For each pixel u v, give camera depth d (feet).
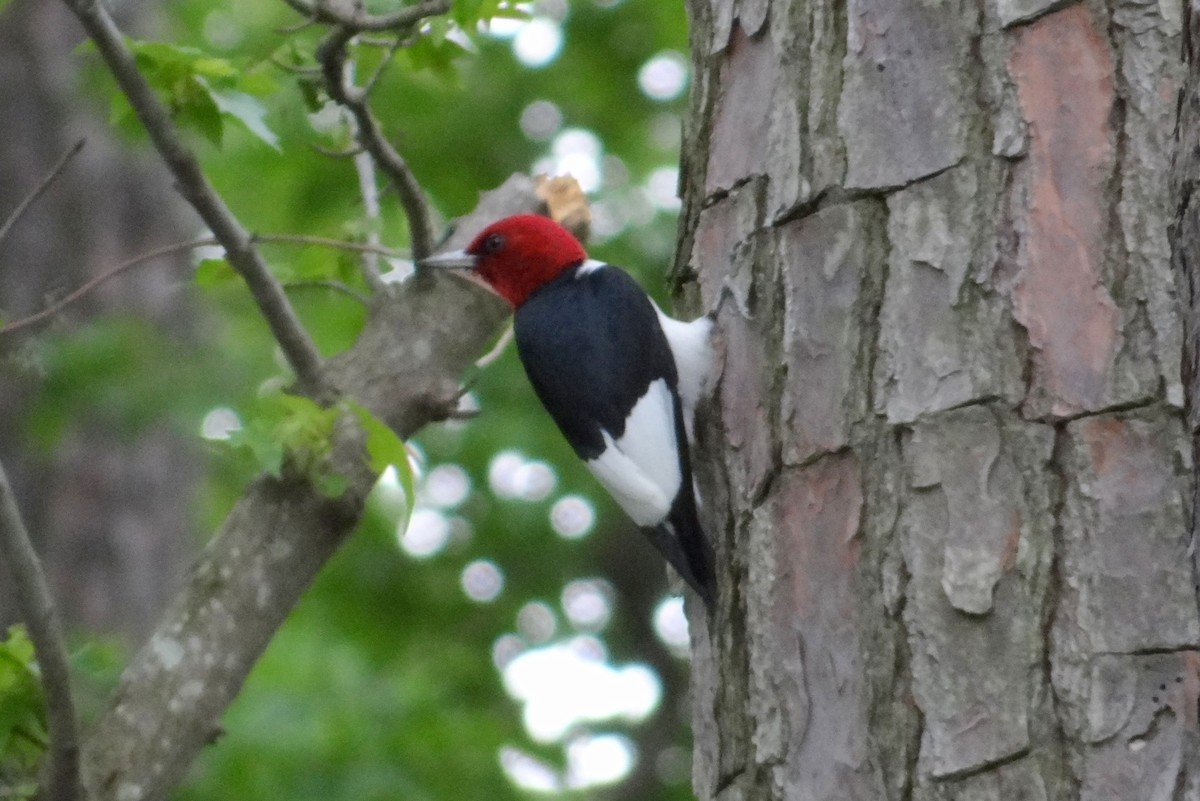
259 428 29.30
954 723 21.84
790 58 26.30
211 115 31.04
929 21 24.59
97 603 52.47
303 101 34.40
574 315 31.63
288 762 55.52
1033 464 22.33
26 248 54.03
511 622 80.38
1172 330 22.08
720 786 24.86
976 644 21.99
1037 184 23.27
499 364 77.25
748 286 26.45
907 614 22.58
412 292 35.06
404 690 61.72
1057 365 22.54
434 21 32.40
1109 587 21.52
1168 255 22.33
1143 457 21.84
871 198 24.67
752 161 26.91
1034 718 21.42
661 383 29.17
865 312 24.27
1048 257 22.97
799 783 23.30
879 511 23.30
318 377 32.12
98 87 33.04
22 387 51.49
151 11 59.88
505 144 78.23
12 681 27.48
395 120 75.51
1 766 27.37
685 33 77.30
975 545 22.35
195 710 30.30
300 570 31.99
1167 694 20.92
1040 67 23.68
